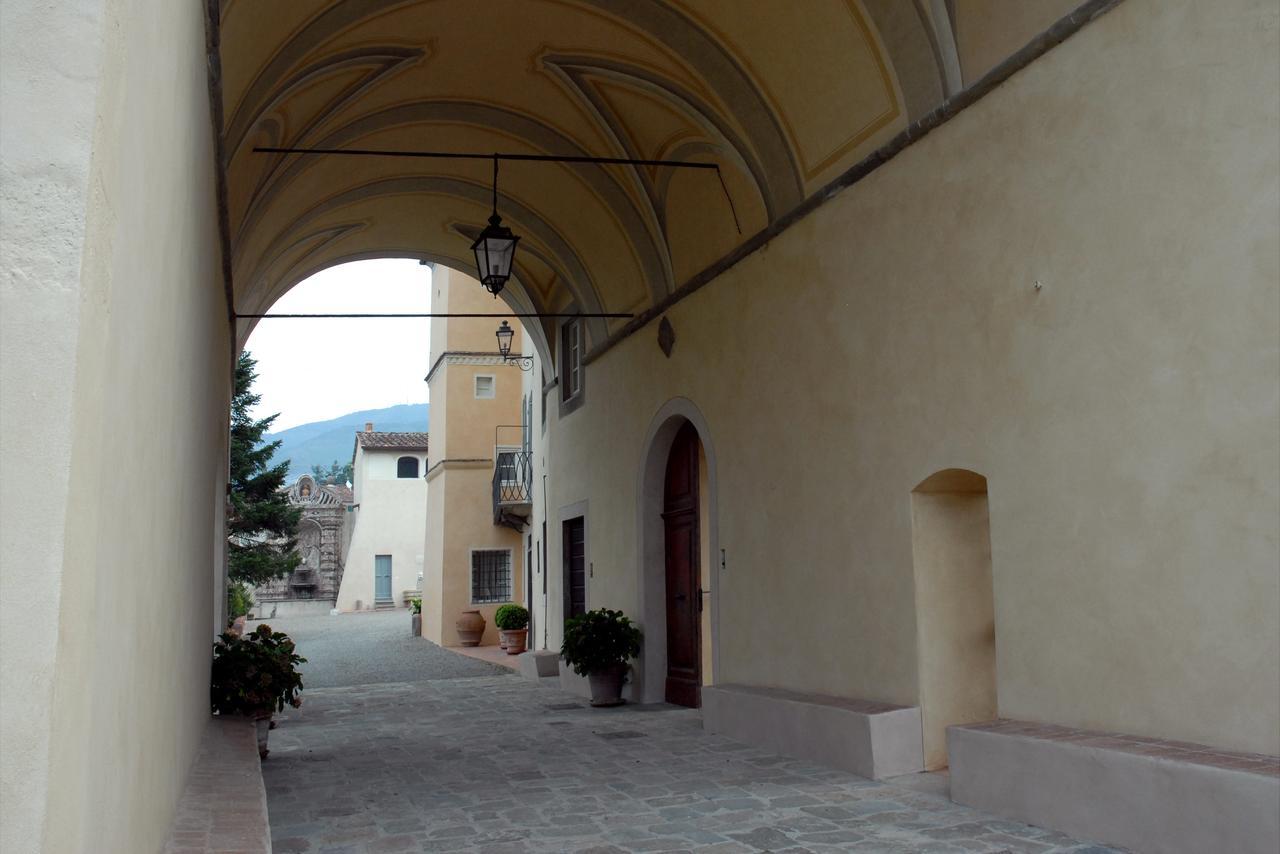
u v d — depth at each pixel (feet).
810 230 26.02
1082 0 17.60
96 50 5.08
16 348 4.74
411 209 42.34
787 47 24.61
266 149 28.02
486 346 80.89
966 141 20.27
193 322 14.37
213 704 26.05
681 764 23.98
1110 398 16.76
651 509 37.76
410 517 137.39
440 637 78.07
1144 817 14.40
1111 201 16.84
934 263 21.16
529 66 31.14
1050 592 17.89
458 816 18.92
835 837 16.29
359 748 28.25
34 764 4.47
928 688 21.59
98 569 5.60
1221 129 14.97
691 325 33.47
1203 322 15.17
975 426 19.88
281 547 93.61
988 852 14.99
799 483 26.45
